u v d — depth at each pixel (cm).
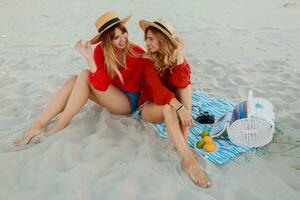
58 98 355
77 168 298
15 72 541
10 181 289
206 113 389
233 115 344
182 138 312
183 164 304
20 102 437
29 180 288
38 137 346
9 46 676
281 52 638
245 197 275
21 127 375
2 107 423
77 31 796
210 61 589
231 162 318
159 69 348
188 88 347
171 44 329
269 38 730
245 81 504
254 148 335
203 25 851
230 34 765
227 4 1130
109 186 281
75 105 346
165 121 318
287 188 283
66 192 273
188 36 751
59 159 314
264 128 319
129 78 369
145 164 309
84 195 273
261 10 1017
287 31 782
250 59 602
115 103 368
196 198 268
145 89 369
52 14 980
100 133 353
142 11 1020
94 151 324
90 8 1071
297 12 971
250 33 771
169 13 992
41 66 572
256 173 302
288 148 338
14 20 899
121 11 1020
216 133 346
